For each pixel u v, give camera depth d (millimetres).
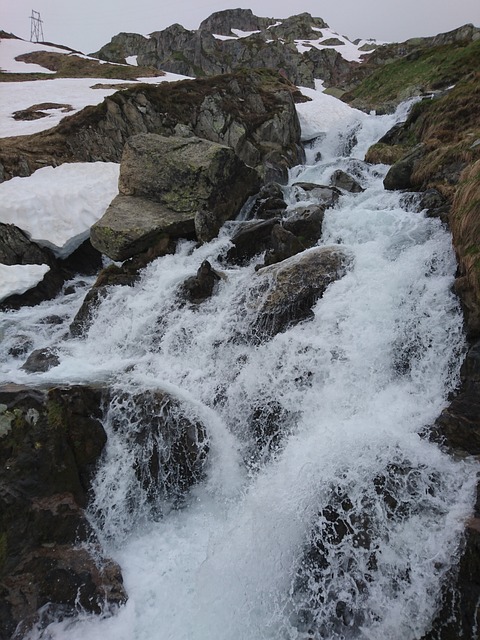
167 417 6258
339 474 5004
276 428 6434
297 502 5043
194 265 10305
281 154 18938
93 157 16656
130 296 9367
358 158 18141
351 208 11008
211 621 4660
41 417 5625
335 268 7832
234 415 6781
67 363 8062
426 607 4016
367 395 6215
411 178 11336
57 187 12805
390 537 4418
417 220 8766
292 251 9195
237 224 11625
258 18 87125
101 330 9039
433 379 6027
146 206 11703
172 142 12383
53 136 16328
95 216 12266
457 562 4004
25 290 10500
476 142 9797
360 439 5359
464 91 14984
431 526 4340
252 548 5012
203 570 5062
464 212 6746
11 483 5148
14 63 40719
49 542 5055
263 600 4676
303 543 4781
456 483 4586
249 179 13148
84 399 6109
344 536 4605
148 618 4742
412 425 5457
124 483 5910
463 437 4977
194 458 6223
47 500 5246
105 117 17422
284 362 6871
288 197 12891
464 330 5961
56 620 4617
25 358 8812
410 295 6859
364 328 6770
